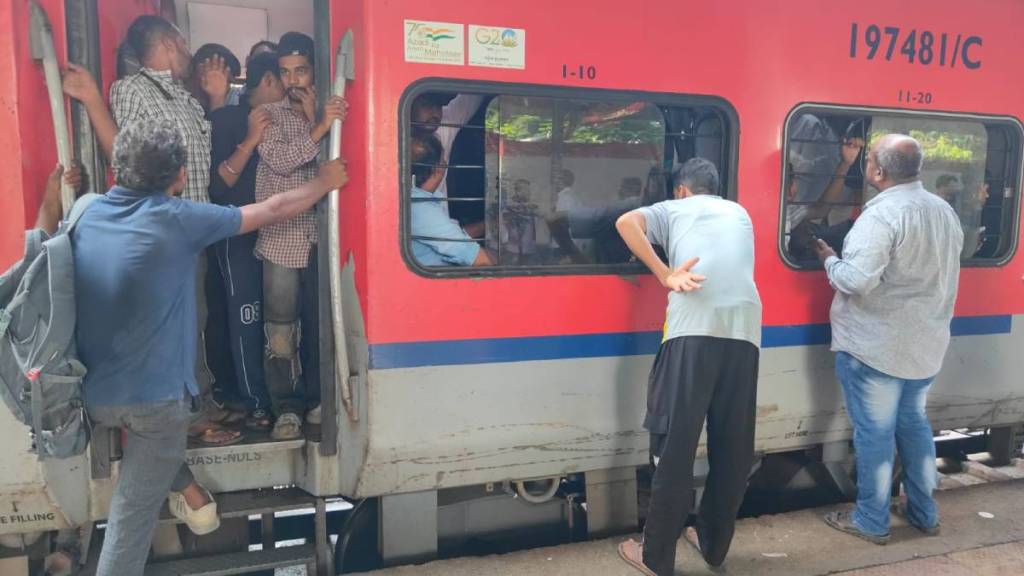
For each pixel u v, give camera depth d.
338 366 2.75
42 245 2.11
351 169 2.78
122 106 2.68
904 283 3.06
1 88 2.42
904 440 3.29
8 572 2.64
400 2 2.66
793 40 3.27
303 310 3.17
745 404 2.76
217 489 2.83
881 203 3.07
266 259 2.94
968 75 3.61
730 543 2.95
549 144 2.96
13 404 2.12
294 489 2.95
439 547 3.11
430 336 2.79
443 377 2.82
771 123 3.26
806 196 3.45
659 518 2.74
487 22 2.79
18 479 2.53
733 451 2.79
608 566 2.93
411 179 2.74
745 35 3.19
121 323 2.16
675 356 2.71
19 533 2.61
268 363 3.01
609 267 3.05
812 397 3.45
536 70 2.87
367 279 2.71
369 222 2.69
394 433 2.77
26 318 2.06
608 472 3.22
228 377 3.28
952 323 3.67
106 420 2.22
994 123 3.70
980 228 3.77
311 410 3.06
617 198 3.10
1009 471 4.29
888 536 3.23
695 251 2.73
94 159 2.60
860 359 3.14
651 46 3.04
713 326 2.68
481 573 2.85
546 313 2.96
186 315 2.30
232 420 3.04
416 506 2.90
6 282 2.10
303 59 2.91
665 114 3.21
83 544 2.73
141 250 2.15
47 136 2.56
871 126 3.49
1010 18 3.67
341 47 2.72
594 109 3.01
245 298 2.99
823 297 3.43
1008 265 3.76
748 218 2.85
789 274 3.36
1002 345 3.79
